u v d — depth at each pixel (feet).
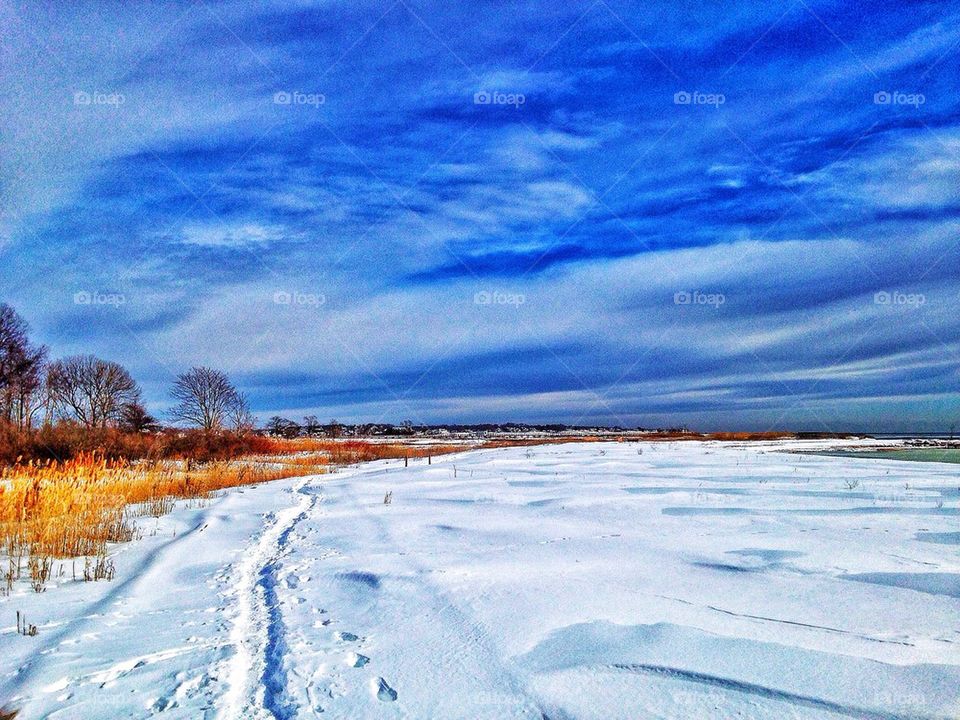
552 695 11.67
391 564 21.81
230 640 14.79
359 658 13.55
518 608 16.55
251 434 116.98
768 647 13.51
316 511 36.81
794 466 60.34
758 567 20.45
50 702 11.50
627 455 80.94
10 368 131.95
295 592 19.11
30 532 27.76
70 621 16.24
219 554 24.58
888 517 30.48
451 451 120.57
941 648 13.48
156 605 17.81
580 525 29.04
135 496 43.93
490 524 29.71
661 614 15.69
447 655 13.65
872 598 17.08
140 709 11.24
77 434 84.58
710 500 36.86
